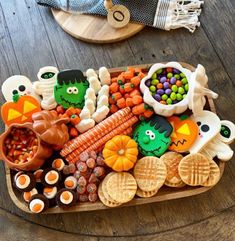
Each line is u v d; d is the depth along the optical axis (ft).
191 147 2.23
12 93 2.32
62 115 2.25
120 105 2.27
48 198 2.12
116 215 2.30
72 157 2.19
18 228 2.28
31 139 2.17
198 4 2.81
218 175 2.16
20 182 2.10
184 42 2.77
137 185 2.14
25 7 2.87
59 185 2.17
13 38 2.81
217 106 2.57
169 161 2.20
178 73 2.30
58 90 2.27
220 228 2.27
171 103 2.24
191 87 2.18
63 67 2.73
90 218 2.29
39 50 2.77
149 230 2.27
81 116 2.24
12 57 2.76
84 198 2.13
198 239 2.25
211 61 2.72
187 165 2.15
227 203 2.31
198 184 2.14
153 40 2.78
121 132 2.24
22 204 2.12
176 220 2.29
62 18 2.80
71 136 2.26
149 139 2.23
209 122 2.24
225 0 2.85
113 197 2.08
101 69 2.29
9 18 2.86
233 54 2.73
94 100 2.28
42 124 2.04
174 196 2.13
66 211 2.12
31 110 2.23
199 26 2.80
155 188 2.11
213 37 2.78
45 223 2.28
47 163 2.25
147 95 2.20
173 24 2.77
